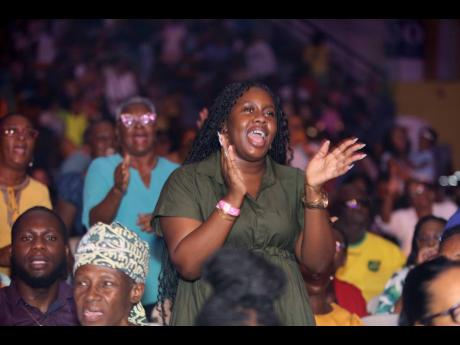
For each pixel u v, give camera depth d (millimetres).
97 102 14727
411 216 9055
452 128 16312
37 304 5324
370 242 7016
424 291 4281
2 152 6289
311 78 16609
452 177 12180
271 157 4734
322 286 5453
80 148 11727
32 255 5289
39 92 14586
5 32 15562
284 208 4434
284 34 17062
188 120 15359
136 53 16219
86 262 4426
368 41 17000
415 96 16469
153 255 6309
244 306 3287
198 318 3330
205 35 16641
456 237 5309
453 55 17109
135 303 4547
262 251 4348
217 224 4176
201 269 4219
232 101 4500
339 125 15195
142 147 6633
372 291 6934
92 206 6555
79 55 15734
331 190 10242
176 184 4469
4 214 6242
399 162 12102
